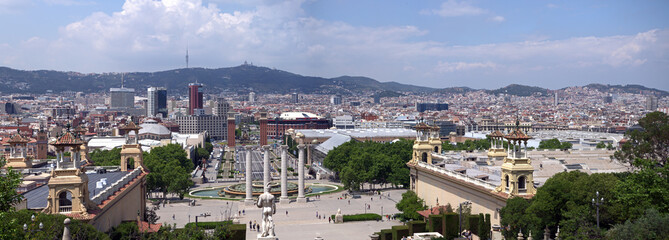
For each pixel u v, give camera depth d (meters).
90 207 134.62
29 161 199.88
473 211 172.25
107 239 122.12
